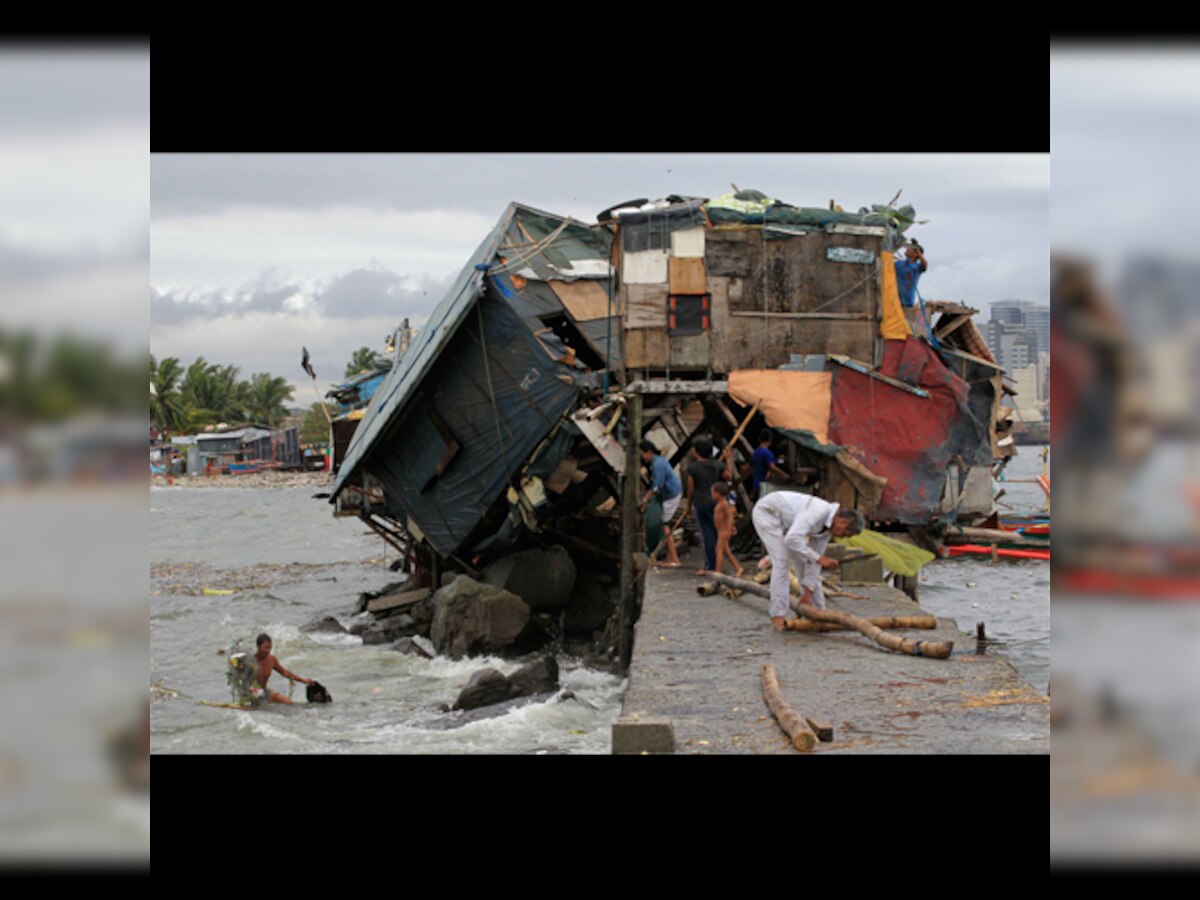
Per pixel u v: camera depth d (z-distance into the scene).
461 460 21.31
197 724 13.27
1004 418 22.28
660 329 18.45
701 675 9.04
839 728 7.12
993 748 6.45
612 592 21.80
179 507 68.31
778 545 11.03
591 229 24.00
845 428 18.23
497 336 20.47
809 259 18.62
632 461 17.80
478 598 18.78
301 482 98.38
